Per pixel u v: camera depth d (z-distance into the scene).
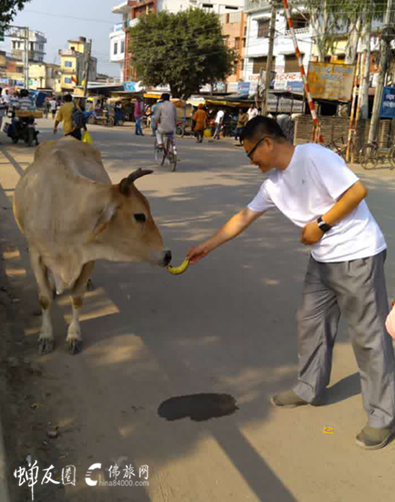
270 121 2.84
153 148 18.27
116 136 23.73
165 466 2.78
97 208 3.37
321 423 3.21
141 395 3.39
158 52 35.25
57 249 3.59
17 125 15.90
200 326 4.40
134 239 3.38
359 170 15.88
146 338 4.15
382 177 14.30
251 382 3.61
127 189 3.32
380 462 2.88
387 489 2.69
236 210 8.61
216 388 3.52
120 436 2.99
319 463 2.85
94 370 3.66
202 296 5.04
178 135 28.80
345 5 22.00
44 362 3.73
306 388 3.31
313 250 3.01
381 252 2.88
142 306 4.74
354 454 2.94
